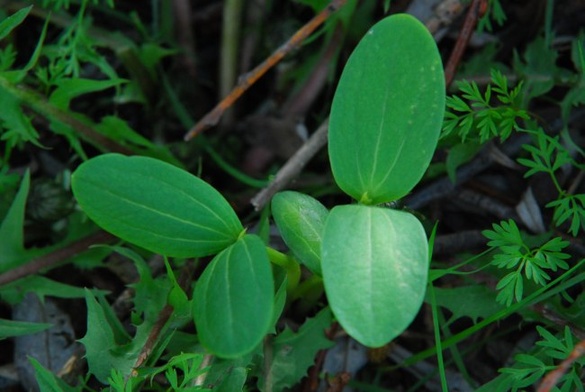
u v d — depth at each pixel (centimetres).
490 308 47
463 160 49
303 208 43
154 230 41
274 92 55
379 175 41
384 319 39
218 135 56
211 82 57
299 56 54
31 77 51
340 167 42
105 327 44
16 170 54
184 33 56
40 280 49
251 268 40
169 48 56
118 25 56
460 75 52
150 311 45
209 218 42
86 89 49
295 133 55
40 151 54
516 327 50
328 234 40
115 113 52
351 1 52
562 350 44
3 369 50
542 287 45
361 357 50
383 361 50
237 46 55
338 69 55
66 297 50
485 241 50
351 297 39
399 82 41
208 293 40
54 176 54
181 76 56
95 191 41
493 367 50
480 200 51
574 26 54
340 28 53
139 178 41
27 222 52
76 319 51
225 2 54
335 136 41
